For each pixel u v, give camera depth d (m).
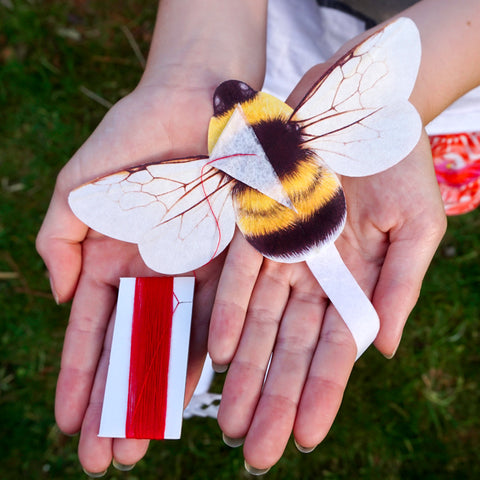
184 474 0.44
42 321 0.47
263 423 0.29
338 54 0.33
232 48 0.34
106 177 0.31
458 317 0.46
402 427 0.44
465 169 0.39
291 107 0.33
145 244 0.31
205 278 0.33
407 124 0.30
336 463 0.44
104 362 0.32
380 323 0.30
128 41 0.52
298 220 0.31
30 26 0.51
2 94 0.51
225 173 0.31
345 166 0.31
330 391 0.29
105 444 0.31
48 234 0.33
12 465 0.44
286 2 0.39
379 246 0.32
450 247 0.48
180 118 0.33
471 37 0.32
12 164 0.50
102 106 0.51
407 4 0.36
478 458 0.43
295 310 0.31
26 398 0.46
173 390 0.31
